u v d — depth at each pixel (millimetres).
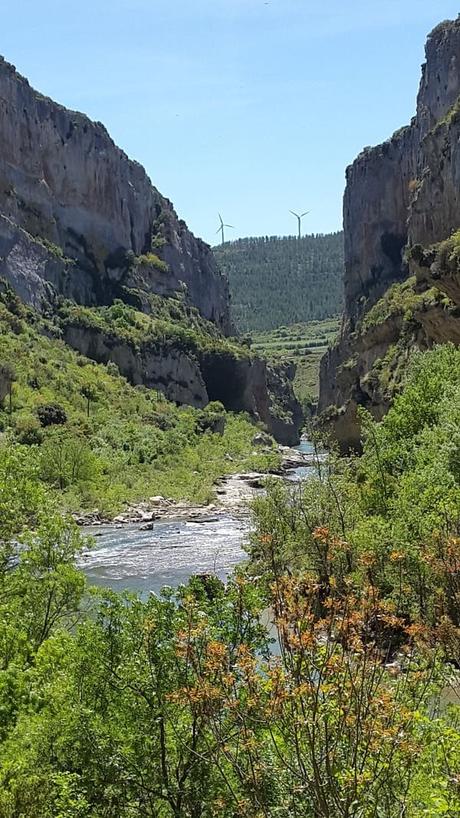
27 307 125625
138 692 11383
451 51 120750
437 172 92438
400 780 8188
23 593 19578
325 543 9953
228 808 9938
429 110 126375
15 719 13562
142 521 64812
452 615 12180
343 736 7938
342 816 7379
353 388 95438
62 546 20734
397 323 90062
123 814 11070
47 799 10898
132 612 12102
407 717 7984
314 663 7805
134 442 96562
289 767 7703
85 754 11352
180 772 11156
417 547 16000
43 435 80750
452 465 27234
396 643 14039
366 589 8352
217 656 8469
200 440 116562
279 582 8008
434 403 36500
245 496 78125
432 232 93188
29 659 16734
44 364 108625
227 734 9188
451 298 59281
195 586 12031
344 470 36312
